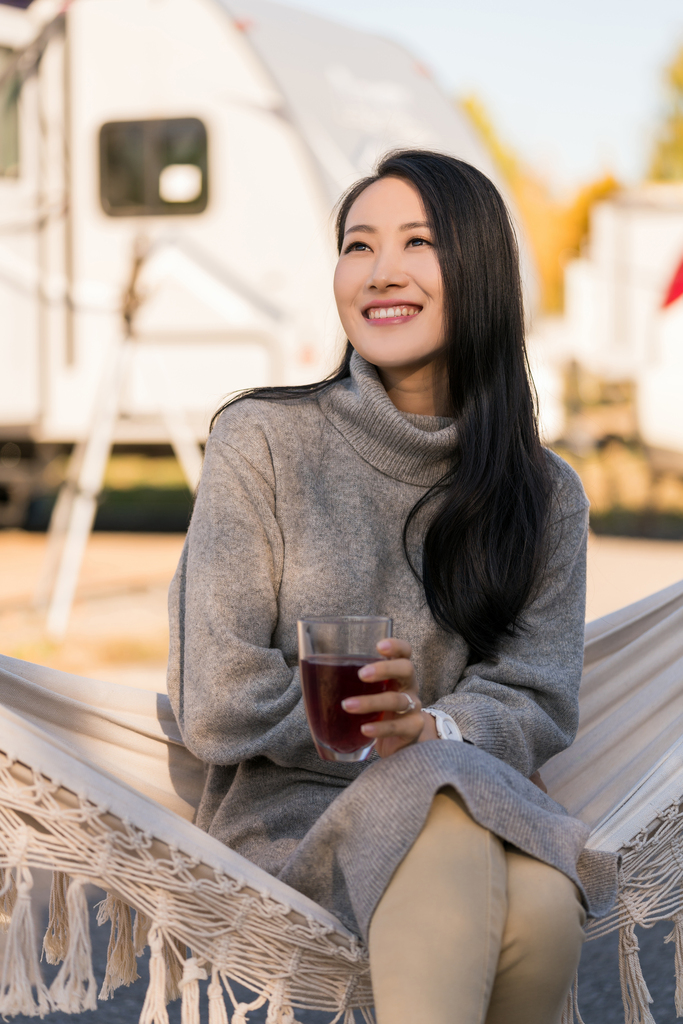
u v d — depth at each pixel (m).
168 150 7.47
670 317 9.86
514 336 1.91
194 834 1.50
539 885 1.43
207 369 7.57
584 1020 2.38
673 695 2.24
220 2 7.38
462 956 1.36
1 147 7.46
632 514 10.35
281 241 7.41
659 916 1.82
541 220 21.47
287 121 7.31
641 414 10.03
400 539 1.84
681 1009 1.84
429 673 1.83
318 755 1.71
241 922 1.47
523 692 1.80
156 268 7.54
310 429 1.86
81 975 1.42
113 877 1.44
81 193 7.55
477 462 1.83
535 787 1.56
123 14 7.42
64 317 7.64
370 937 1.41
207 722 1.67
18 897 1.42
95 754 1.91
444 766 1.44
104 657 5.51
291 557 1.79
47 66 7.48
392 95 7.80
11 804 1.42
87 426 7.65
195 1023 1.46
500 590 1.80
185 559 1.84
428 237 1.82
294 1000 1.50
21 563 8.16
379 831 1.44
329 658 1.43
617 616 2.28
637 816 1.82
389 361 1.83
